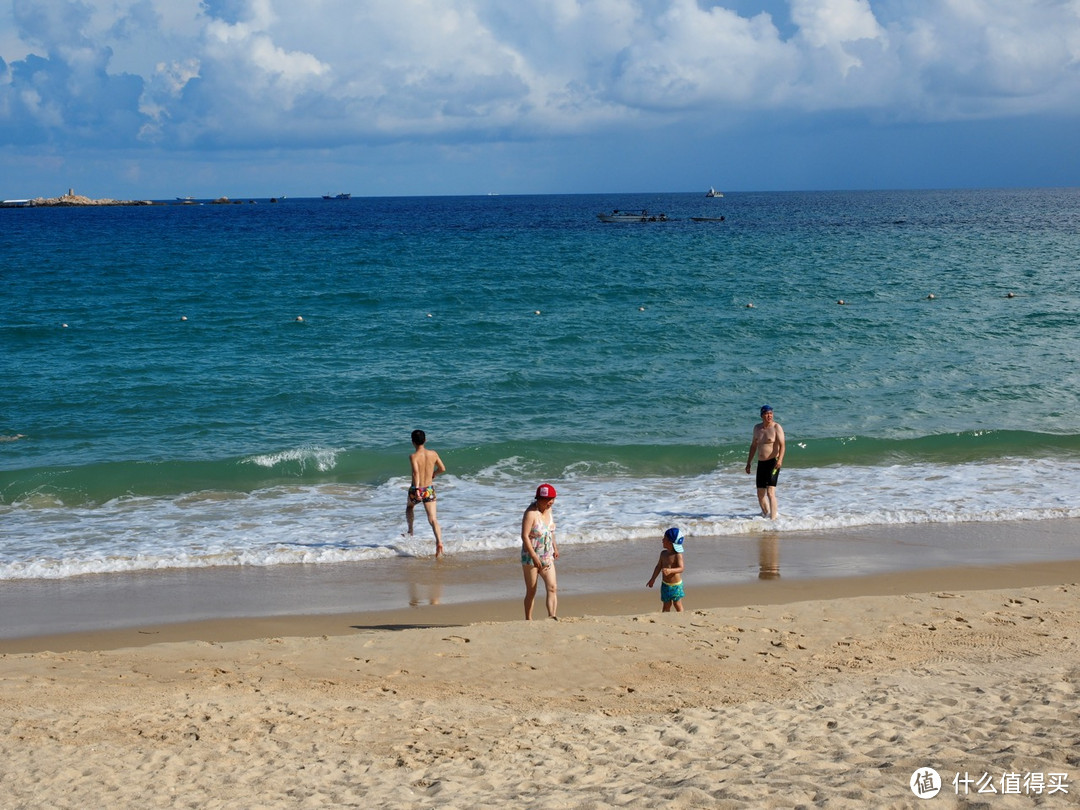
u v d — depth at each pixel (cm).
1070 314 3322
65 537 1274
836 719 656
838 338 2919
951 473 1588
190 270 5178
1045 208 15125
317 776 593
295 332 3075
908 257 5731
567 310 3566
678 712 694
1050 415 2025
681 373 2438
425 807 533
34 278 4738
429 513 1206
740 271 4916
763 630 895
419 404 2127
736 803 505
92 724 687
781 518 1336
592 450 1702
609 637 878
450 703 730
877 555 1195
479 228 9925
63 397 2166
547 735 654
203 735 666
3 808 552
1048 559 1173
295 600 1049
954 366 2505
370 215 14938
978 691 708
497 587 1091
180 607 1027
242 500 1455
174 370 2466
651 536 1280
